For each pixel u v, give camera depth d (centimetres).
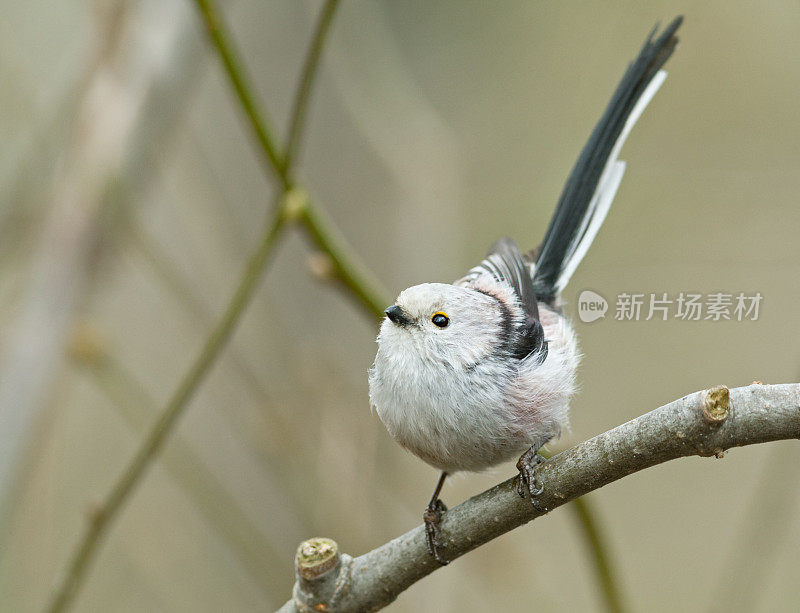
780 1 1159
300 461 998
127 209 996
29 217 983
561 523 1258
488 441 593
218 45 745
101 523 775
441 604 994
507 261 717
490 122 1241
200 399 1075
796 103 1192
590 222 737
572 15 1245
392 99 1151
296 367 1036
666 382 1165
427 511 599
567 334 688
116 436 1200
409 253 1110
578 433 1148
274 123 1138
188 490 1017
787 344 1157
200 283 1080
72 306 951
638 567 1194
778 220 1169
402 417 603
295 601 565
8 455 880
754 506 911
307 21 1155
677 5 1204
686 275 1144
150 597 1142
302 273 1105
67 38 1140
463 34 1262
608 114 741
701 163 1204
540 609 1147
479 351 596
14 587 952
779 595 1085
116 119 1004
